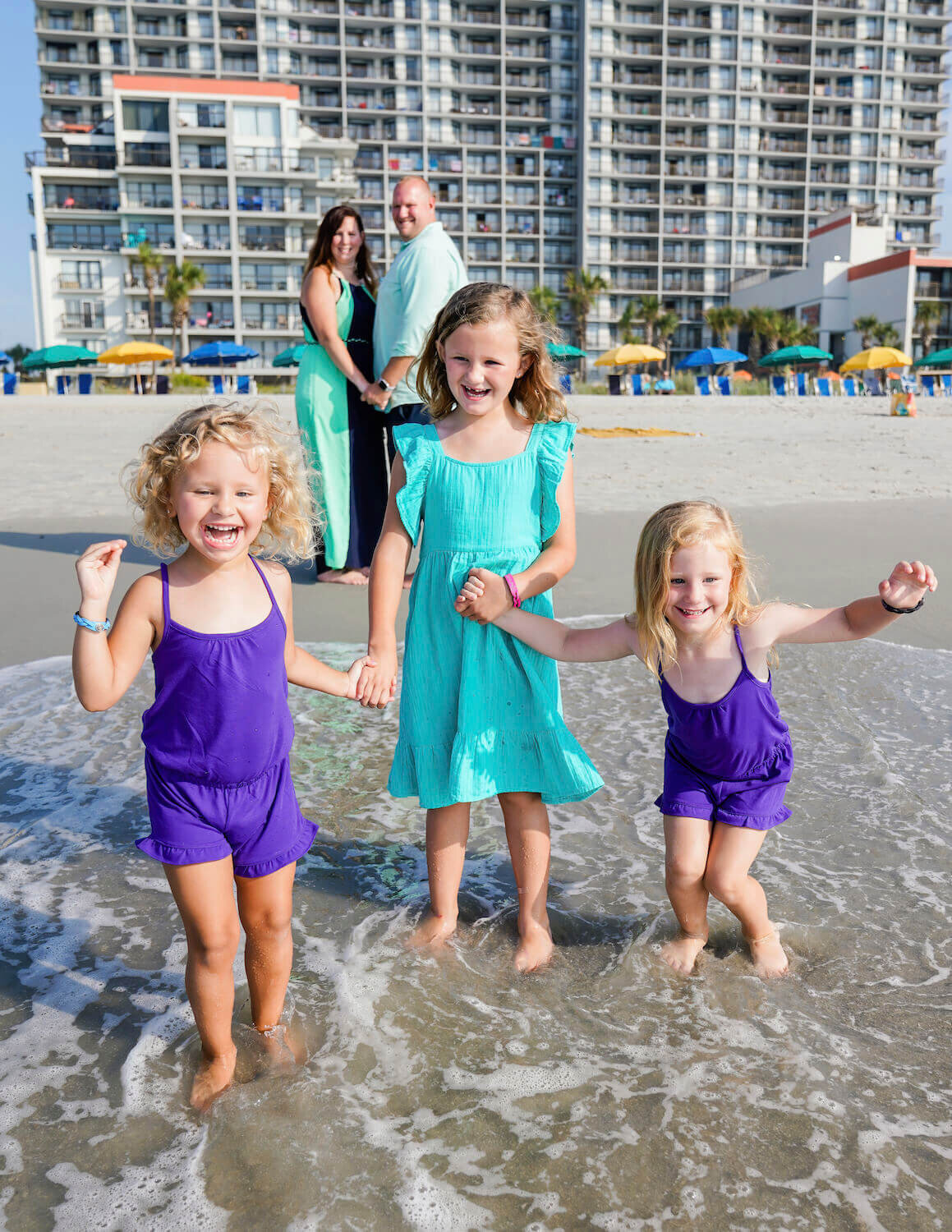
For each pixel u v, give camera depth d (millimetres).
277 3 65625
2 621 4797
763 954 2121
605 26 67375
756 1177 1526
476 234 69500
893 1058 1807
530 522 2270
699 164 70312
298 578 5797
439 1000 1979
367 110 67062
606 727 3508
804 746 3287
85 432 17031
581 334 65875
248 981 1897
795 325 60156
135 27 64500
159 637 1768
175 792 1727
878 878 2455
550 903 2369
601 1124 1634
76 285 57875
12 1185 1505
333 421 5430
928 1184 1517
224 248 58281
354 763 3205
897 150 73750
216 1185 1507
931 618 4883
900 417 24281
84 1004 1978
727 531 2070
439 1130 1616
